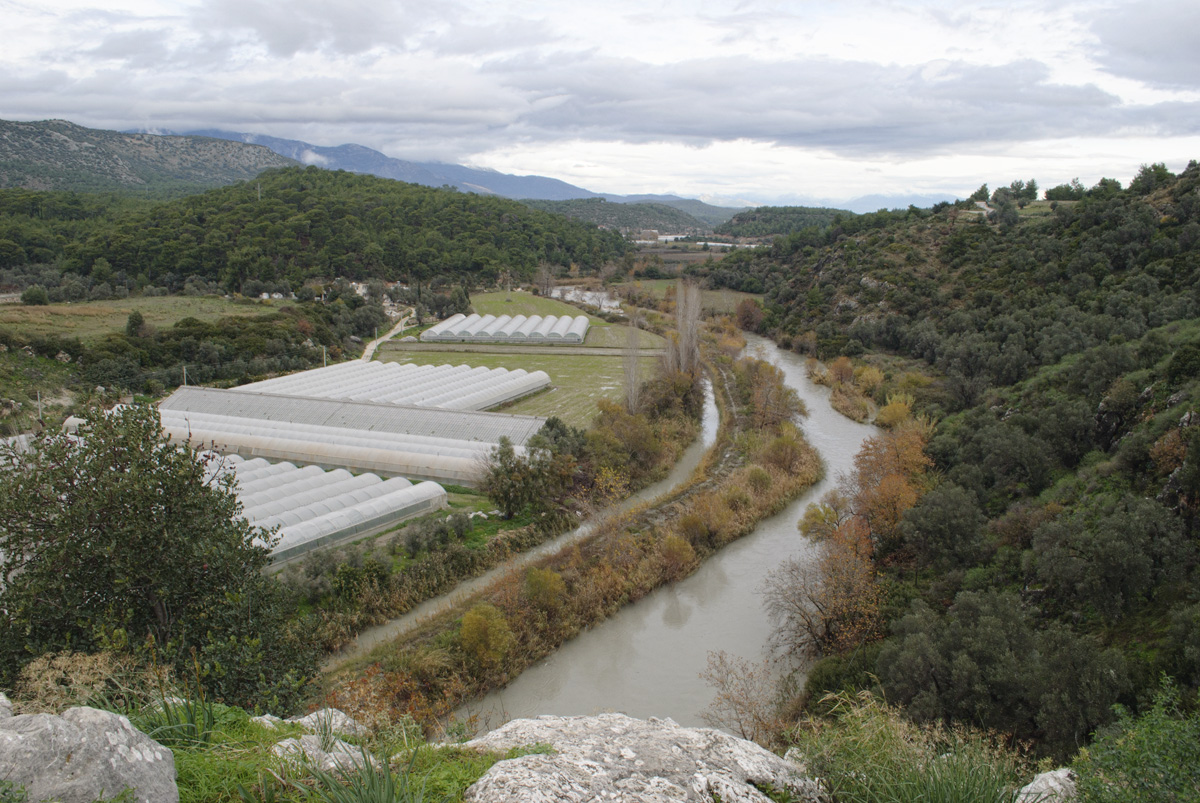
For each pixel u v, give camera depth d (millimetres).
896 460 47781
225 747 8234
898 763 8852
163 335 83625
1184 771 8703
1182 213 78812
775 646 33156
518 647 31688
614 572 37969
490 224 191125
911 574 37438
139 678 10594
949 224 116188
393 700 25688
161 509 15391
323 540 39562
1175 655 22688
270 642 15766
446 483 50938
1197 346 41531
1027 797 9305
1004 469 45000
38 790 6180
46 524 14422
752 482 50000
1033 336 70375
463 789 7410
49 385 67188
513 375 80750
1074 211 95312
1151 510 29500
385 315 121312
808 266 135000
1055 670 22188
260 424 59938
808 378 89938
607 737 9008
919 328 88938
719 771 8281
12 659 13734
